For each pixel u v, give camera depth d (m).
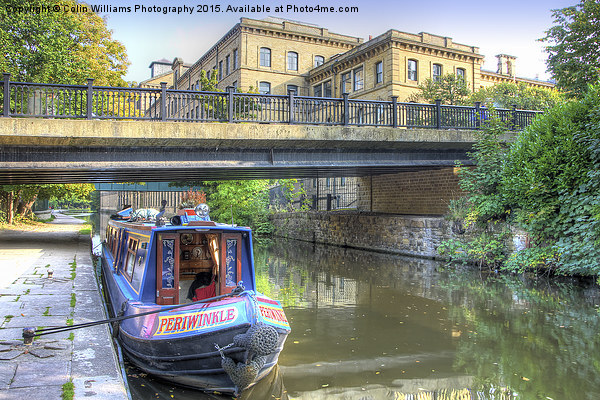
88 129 11.49
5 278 9.73
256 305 5.38
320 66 40.28
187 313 5.52
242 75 39.94
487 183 15.62
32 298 7.95
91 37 25.59
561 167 12.66
